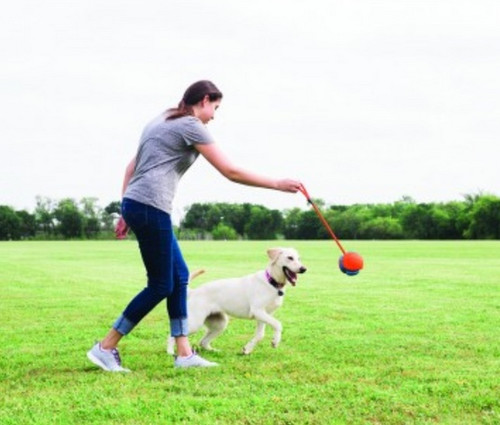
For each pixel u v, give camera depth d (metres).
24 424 3.52
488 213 84.00
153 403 3.93
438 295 10.76
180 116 5.00
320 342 6.27
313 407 3.83
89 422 3.57
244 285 6.03
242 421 3.57
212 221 104.38
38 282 14.20
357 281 13.66
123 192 5.28
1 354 5.75
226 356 5.72
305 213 99.50
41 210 99.62
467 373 4.77
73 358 5.55
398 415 3.68
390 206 101.44
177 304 5.19
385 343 6.16
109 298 10.87
